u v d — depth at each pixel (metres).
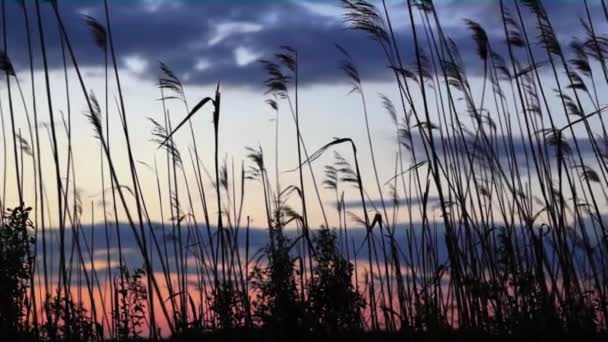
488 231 8.98
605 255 8.94
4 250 8.30
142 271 9.26
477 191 9.13
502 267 8.96
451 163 9.23
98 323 8.62
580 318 8.74
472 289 8.64
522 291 8.81
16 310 8.34
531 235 8.85
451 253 8.20
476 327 8.49
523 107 9.05
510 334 8.70
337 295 8.50
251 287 8.78
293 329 8.43
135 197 6.63
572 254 8.94
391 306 8.58
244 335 8.55
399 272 8.66
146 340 8.99
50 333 8.41
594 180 9.35
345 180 9.20
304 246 8.99
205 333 8.68
